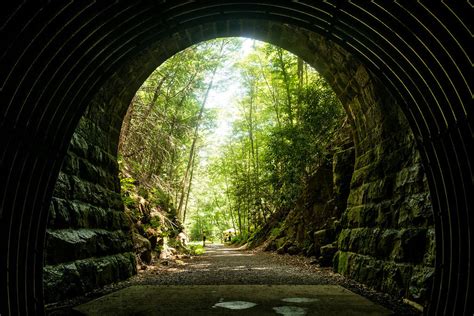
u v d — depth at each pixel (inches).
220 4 181.9
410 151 233.9
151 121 644.7
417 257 213.6
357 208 324.5
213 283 307.3
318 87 616.4
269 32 326.6
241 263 508.7
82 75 176.6
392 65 183.6
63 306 211.8
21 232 159.9
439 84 158.4
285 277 341.1
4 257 146.4
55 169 179.9
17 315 152.2
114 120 337.1
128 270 337.1
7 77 133.1
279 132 602.5
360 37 185.0
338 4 168.1
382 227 268.1
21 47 131.9
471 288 152.6
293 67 783.7
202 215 1946.4
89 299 235.8
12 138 143.8
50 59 148.5
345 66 309.4
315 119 572.1
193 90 776.3
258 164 1091.3
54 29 139.9
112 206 325.4
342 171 460.4
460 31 134.8
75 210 249.0
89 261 260.4
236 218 1792.6
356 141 345.1
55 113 170.1
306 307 209.6
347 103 343.6
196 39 328.8
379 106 277.7
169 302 224.8
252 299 233.8
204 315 192.1
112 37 171.8
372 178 295.9
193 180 1224.8
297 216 636.1
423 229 211.6
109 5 152.6
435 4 135.4
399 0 144.8
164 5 171.5
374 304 216.4
